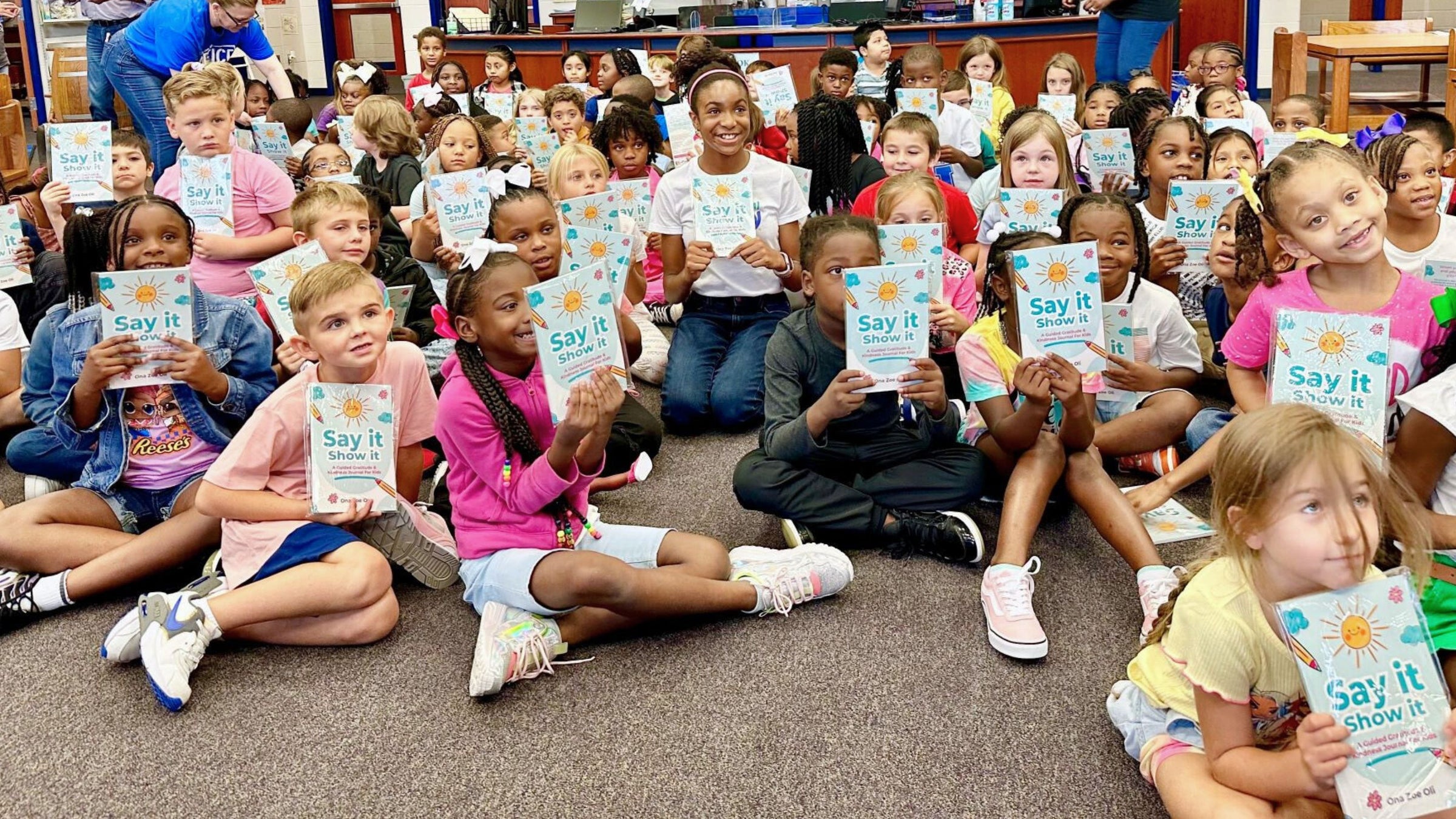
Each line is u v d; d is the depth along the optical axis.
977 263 3.80
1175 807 1.64
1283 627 1.45
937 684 2.12
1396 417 2.19
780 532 2.77
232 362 2.71
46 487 2.83
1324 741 1.42
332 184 3.34
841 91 5.77
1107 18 7.29
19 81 10.91
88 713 2.12
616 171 4.68
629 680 2.17
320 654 2.30
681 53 6.18
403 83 12.41
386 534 2.46
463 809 1.83
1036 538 2.72
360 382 2.39
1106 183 4.38
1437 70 11.13
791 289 3.67
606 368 2.19
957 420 2.78
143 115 5.46
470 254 2.33
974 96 5.59
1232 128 3.97
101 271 2.60
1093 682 2.11
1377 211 2.09
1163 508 2.79
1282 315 2.03
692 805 1.82
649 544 2.37
